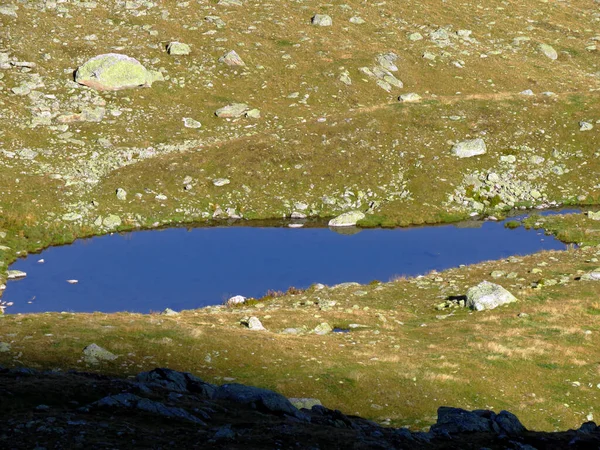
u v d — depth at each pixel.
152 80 78.69
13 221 54.66
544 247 55.84
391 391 28.20
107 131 69.75
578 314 39.31
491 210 63.78
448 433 19.80
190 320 37.31
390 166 67.88
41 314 35.44
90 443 14.04
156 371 22.45
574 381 30.83
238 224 60.53
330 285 48.69
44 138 66.75
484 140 71.69
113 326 32.84
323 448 15.81
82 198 59.69
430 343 35.88
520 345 34.69
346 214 61.41
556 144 71.44
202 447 14.64
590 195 65.31
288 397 26.52
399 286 47.78
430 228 60.66
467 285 46.84
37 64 76.94
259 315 40.00
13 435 14.26
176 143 69.81
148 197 61.50
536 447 18.70
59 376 20.70
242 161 66.88
